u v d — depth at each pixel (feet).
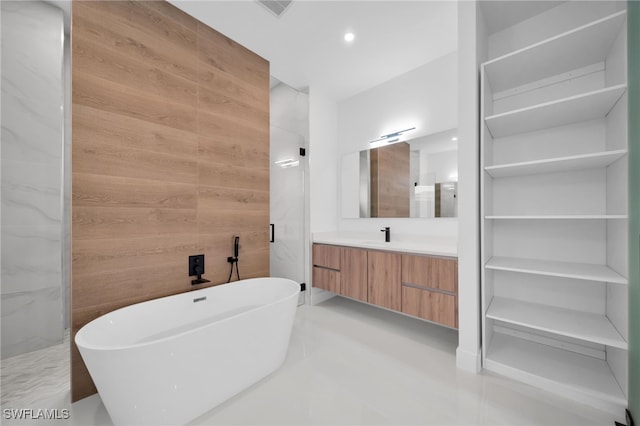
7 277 6.40
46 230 6.84
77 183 5.17
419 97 9.19
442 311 6.95
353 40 7.79
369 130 10.64
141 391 4.05
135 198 5.93
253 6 6.54
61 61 7.08
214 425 4.43
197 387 4.58
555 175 6.14
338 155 11.75
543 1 5.97
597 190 5.65
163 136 6.39
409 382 5.53
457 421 4.46
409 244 8.66
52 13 6.98
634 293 4.19
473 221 5.83
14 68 6.48
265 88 8.69
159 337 5.82
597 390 4.71
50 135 6.91
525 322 5.30
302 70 9.36
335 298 11.51
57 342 6.96
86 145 5.28
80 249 5.19
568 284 6.05
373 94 10.51
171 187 6.52
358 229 10.96
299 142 10.84
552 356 5.91
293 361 6.38
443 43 7.93
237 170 7.90
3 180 6.37
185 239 6.75
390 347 7.06
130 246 5.84
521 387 5.26
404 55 8.52
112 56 5.64
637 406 4.01
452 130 8.41
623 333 4.59
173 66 6.59
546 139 6.29
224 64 7.64
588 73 5.78
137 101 5.98
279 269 10.47
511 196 6.72
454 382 5.49
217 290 6.95
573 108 5.19
